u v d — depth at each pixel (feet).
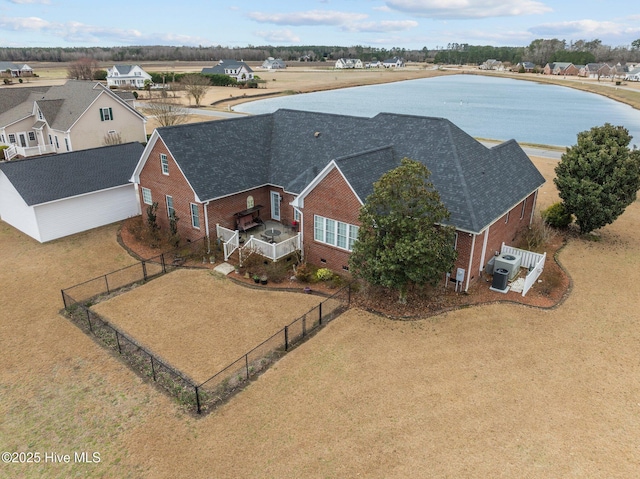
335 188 73.82
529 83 571.28
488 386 51.37
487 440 44.19
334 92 431.43
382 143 85.61
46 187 94.43
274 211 97.76
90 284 76.59
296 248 83.82
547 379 52.47
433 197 61.05
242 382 52.70
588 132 93.35
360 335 61.26
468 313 65.87
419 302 68.54
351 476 40.55
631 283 74.38
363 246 63.57
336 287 74.28
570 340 59.62
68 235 97.66
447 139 78.18
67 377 54.03
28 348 59.62
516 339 59.82
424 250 58.23
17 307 69.51
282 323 64.69
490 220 68.90
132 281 77.56
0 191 101.09
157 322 65.31
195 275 79.46
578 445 43.57
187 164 85.25
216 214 87.20
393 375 53.31
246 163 94.12
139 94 362.53
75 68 418.31
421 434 44.93
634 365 54.75
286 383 52.34
